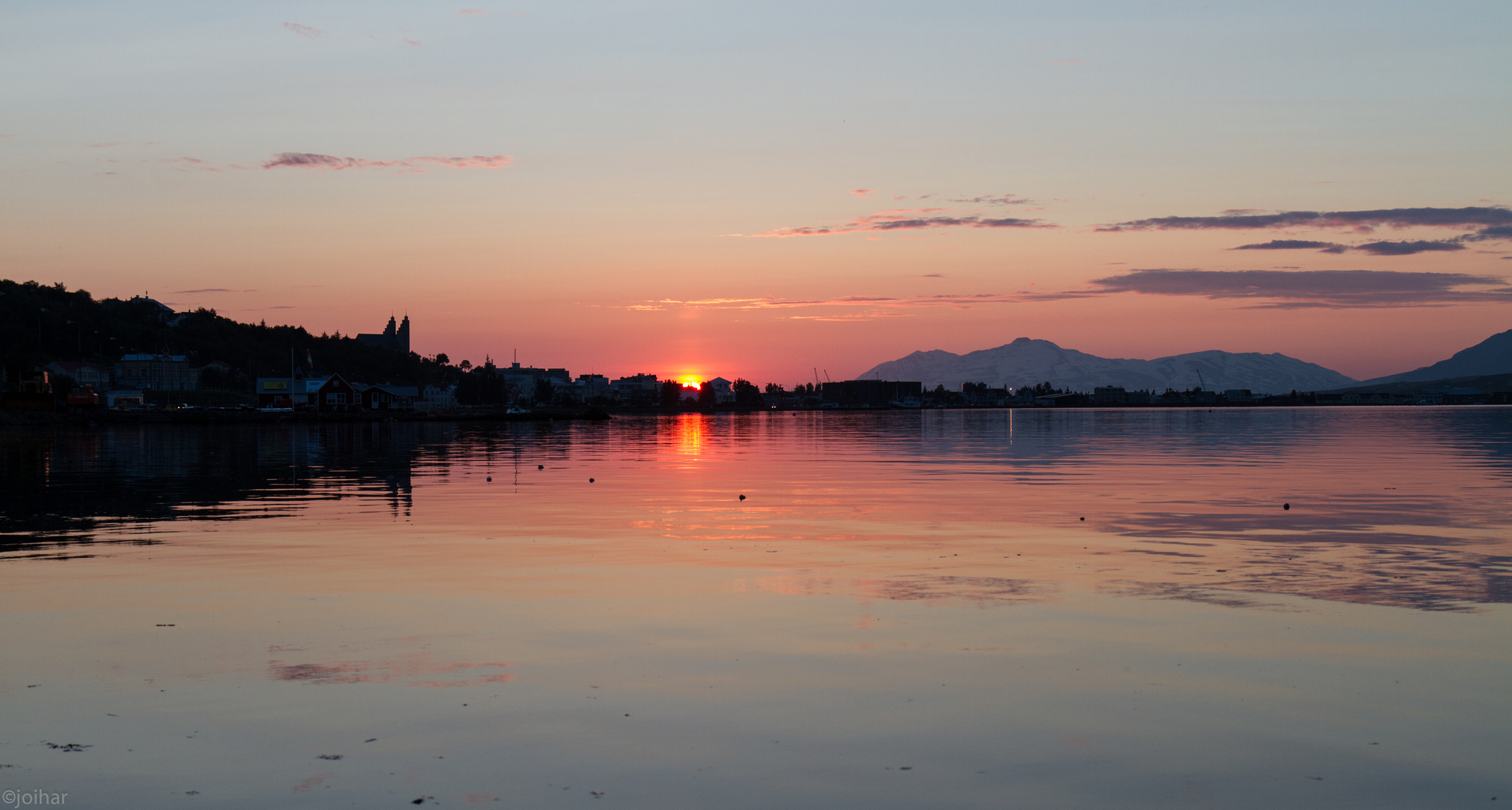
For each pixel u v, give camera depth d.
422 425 153.88
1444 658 13.76
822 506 33.12
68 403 143.12
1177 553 22.62
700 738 10.77
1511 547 23.50
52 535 25.52
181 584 18.75
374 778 9.73
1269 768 10.09
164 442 83.00
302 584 18.80
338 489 39.22
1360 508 32.00
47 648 14.11
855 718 11.39
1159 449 73.62
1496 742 10.77
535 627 15.36
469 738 10.73
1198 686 12.53
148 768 9.95
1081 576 19.64
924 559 21.75
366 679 12.72
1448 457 61.75
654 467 53.78
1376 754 10.43
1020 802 9.27
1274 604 17.06
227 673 12.95
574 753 10.36
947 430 133.38
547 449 75.62
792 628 15.31
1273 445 80.81
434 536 25.41
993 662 13.51
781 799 9.33
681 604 16.97
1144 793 9.49
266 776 9.77
